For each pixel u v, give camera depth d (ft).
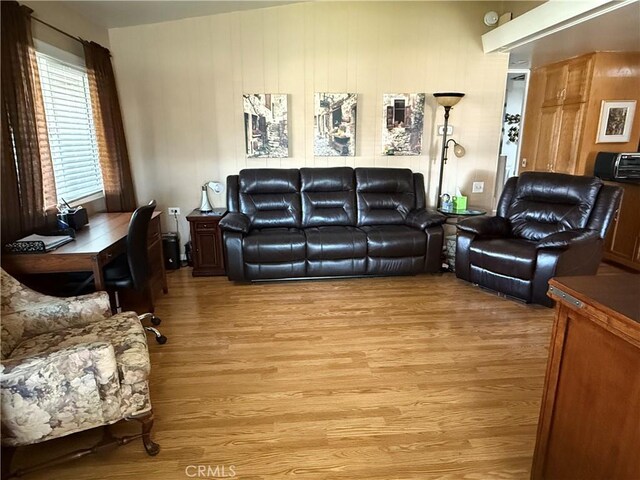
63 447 6.19
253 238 12.39
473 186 15.79
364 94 14.56
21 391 4.98
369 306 11.12
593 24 11.08
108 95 12.30
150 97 13.97
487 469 5.72
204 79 13.96
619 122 15.34
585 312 4.06
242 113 14.28
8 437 5.08
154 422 6.64
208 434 6.39
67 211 9.71
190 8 12.46
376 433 6.39
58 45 10.55
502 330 9.74
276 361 8.42
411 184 14.47
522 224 12.78
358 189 14.19
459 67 14.71
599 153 15.10
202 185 14.71
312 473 5.65
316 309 10.94
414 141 15.07
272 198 13.78
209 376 7.91
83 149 12.20
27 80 8.61
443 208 14.78
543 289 10.69
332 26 13.96
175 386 7.60
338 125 14.65
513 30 12.74
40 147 9.27
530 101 18.71
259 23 13.70
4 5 8.02
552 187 12.45
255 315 10.59
